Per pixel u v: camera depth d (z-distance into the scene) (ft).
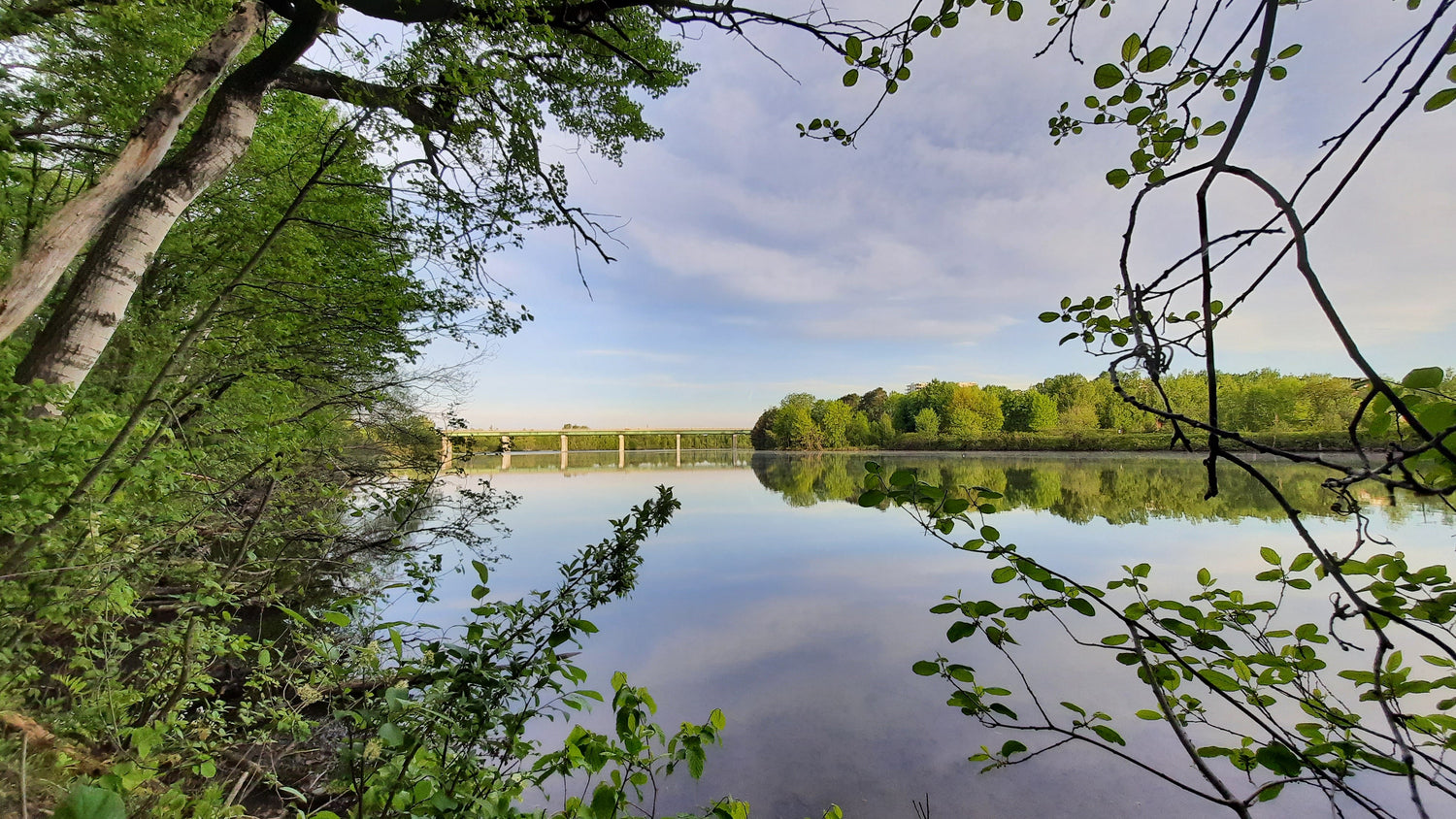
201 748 10.27
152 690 10.77
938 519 4.48
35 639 9.06
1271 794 3.74
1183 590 31.40
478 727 5.45
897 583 40.75
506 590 33.50
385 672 5.66
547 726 19.49
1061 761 17.92
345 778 5.44
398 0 13.55
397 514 16.43
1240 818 3.29
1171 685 4.40
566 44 16.58
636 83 22.77
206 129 13.16
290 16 13.70
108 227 11.85
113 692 9.93
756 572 45.44
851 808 15.78
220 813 7.98
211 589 12.59
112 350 15.61
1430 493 2.45
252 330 17.40
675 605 35.94
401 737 4.84
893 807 15.85
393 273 21.18
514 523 68.03
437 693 5.47
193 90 12.43
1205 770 3.47
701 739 6.15
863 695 22.77
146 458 10.03
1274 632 4.36
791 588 39.86
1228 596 4.72
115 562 10.18
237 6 13.24
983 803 16.07
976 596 36.96
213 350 15.33
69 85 12.43
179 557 12.99
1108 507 70.79
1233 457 2.79
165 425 11.09
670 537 63.52
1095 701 21.42
